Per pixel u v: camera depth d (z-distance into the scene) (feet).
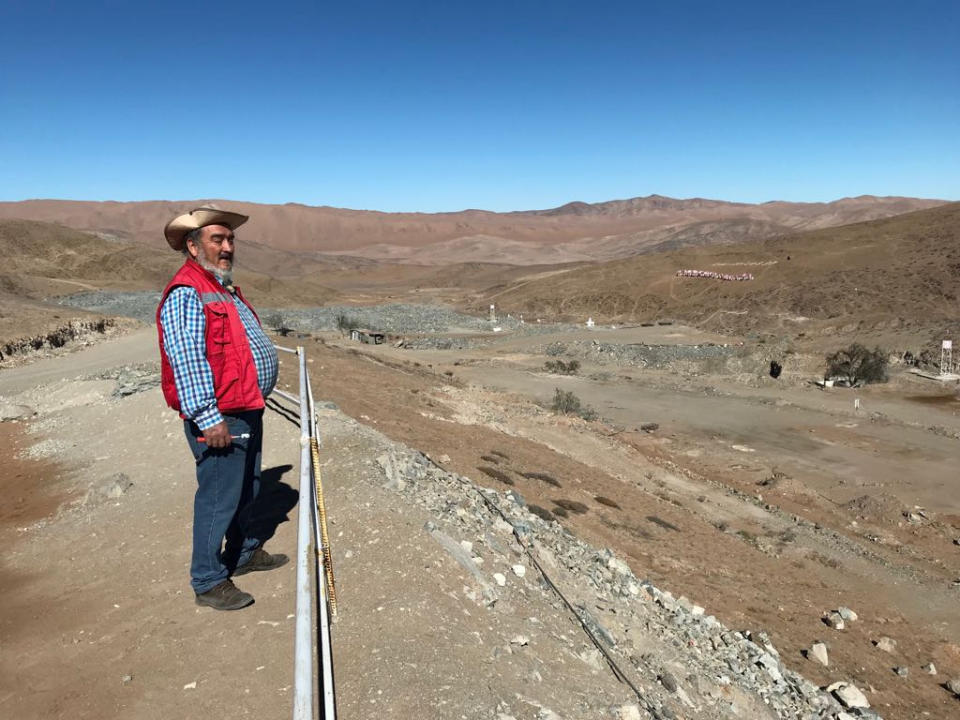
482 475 47.67
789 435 131.64
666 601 30.83
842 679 35.83
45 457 35.50
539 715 13.24
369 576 16.85
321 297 446.19
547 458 70.44
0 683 12.81
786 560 60.95
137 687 12.35
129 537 22.24
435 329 313.73
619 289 447.42
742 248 499.10
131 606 16.15
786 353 211.41
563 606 21.77
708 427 138.00
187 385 12.44
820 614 47.29
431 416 72.18
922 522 85.61
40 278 350.64
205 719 11.27
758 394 172.86
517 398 144.46
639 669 20.25
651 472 87.66
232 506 14.53
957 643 48.24
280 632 13.96
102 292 325.62
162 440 34.63
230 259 13.73
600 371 208.74
